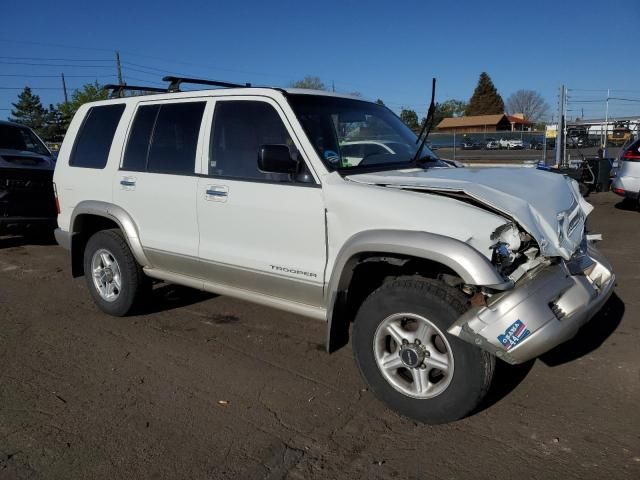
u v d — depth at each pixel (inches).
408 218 129.0
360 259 139.3
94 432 133.0
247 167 163.2
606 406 138.7
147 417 139.6
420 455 121.7
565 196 148.3
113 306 207.5
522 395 145.5
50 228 335.9
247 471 117.7
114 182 197.8
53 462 121.5
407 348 130.6
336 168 149.6
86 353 179.8
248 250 162.6
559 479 112.3
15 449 126.3
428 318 125.6
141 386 156.3
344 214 139.3
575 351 169.9
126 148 197.2
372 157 165.2
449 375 125.9
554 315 120.0
